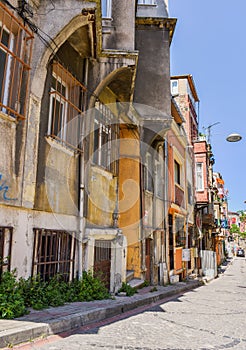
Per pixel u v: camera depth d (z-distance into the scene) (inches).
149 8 493.7
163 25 488.4
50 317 215.0
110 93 412.5
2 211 227.0
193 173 989.2
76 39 317.1
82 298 294.2
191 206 916.6
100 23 302.2
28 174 251.4
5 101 243.1
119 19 369.7
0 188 225.0
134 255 491.2
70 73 314.7
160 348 190.7
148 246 555.2
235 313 336.8
